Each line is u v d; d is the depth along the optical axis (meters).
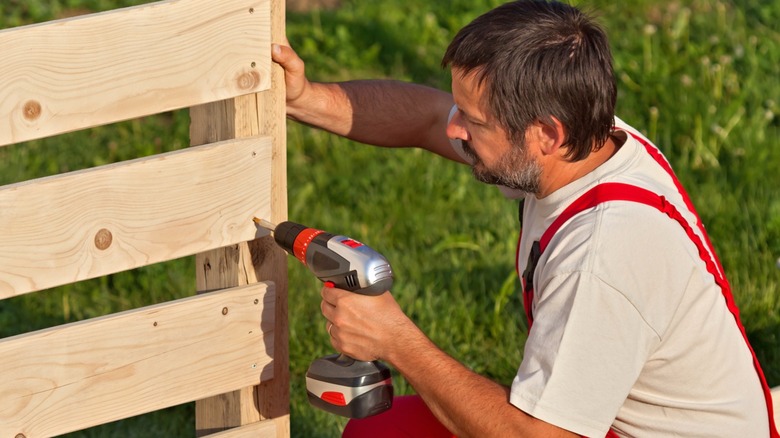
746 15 14.77
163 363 5.05
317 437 7.59
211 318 5.13
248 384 5.36
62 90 4.48
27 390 4.72
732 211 10.41
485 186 11.15
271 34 5.02
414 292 9.12
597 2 14.70
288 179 11.25
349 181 11.23
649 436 4.76
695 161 11.42
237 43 4.84
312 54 14.09
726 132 11.77
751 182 10.95
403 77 13.78
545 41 4.43
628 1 14.98
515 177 4.64
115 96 4.60
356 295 4.77
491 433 4.52
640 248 4.41
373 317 4.78
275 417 5.54
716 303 4.64
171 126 12.29
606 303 4.36
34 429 4.79
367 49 14.38
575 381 4.38
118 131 12.20
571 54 4.43
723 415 4.71
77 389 4.85
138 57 4.61
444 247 9.95
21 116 4.41
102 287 9.45
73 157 11.57
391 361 4.80
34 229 4.56
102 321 4.84
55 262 4.64
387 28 14.66
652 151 5.00
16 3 15.12
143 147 11.69
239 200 5.05
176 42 4.68
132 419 7.83
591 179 4.62
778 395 5.87
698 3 15.12
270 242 5.27
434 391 4.68
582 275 4.37
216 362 5.20
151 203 4.80
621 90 12.93
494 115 4.50
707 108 12.14
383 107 5.92
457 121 4.73
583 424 4.39
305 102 5.64
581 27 4.53
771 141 11.67
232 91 4.89
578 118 4.46
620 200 4.50
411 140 6.08
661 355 4.56
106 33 4.51
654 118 11.91
